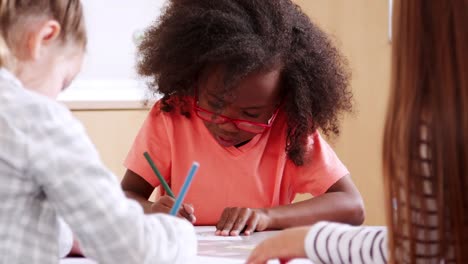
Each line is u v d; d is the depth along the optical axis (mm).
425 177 785
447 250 783
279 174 1686
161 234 922
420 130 785
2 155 807
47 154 815
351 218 1652
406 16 800
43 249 838
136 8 2646
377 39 2619
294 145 1655
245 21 1556
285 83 1606
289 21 1591
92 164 838
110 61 2645
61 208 833
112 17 2633
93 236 833
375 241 877
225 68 1489
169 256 921
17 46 920
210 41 1534
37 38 925
